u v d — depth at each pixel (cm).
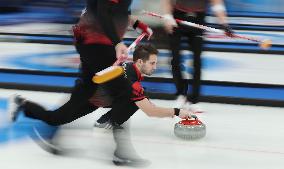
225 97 1040
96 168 671
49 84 1138
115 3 648
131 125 884
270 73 1327
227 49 1642
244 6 2498
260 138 816
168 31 936
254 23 2167
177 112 752
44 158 708
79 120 894
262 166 691
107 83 686
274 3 2488
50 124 740
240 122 906
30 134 766
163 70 1302
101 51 669
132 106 722
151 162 698
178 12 927
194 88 958
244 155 734
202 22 940
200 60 948
